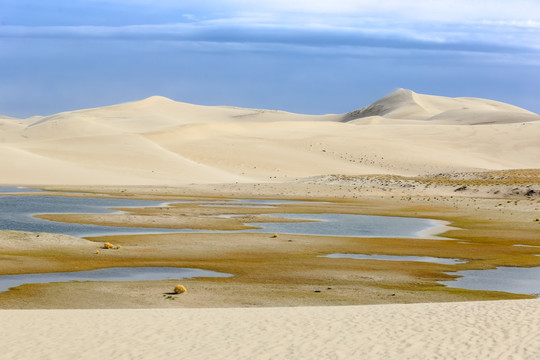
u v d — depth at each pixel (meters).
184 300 23.02
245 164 139.88
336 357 12.75
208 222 49.31
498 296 24.39
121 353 13.06
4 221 47.78
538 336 14.17
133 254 32.97
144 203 69.94
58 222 47.59
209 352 13.14
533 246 39.75
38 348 13.44
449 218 57.84
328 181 106.50
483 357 12.61
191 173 124.00
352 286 26.16
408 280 27.72
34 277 27.03
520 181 94.69
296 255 33.78
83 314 17.77
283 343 13.88
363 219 55.75
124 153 134.25
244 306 22.19
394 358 12.66
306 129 181.12
